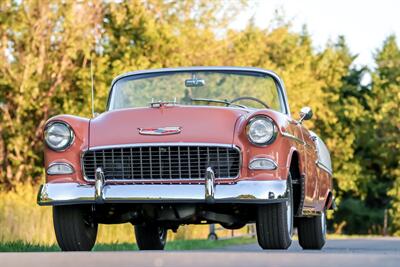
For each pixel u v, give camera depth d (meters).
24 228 29.69
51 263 10.59
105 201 14.52
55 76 45.44
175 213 15.21
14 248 20.03
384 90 100.62
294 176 15.68
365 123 98.19
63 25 43.47
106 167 14.70
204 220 15.66
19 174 43.72
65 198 14.66
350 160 98.88
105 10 47.34
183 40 48.06
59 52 44.75
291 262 10.34
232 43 52.34
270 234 14.91
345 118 102.06
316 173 17.31
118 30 48.09
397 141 93.75
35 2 43.72
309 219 18.69
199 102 16.94
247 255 11.41
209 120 14.68
